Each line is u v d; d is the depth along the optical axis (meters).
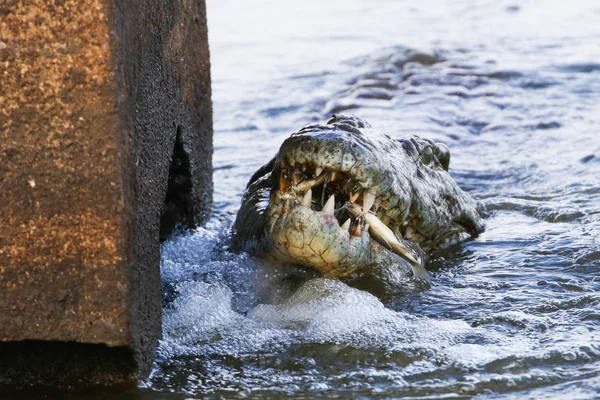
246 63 52.94
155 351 16.27
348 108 40.81
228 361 16.28
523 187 28.94
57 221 14.19
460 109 40.09
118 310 14.30
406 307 18.78
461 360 15.82
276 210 18.95
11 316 14.39
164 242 22.78
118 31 14.05
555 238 23.39
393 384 15.12
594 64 48.06
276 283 19.91
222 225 24.92
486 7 69.88
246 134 37.88
